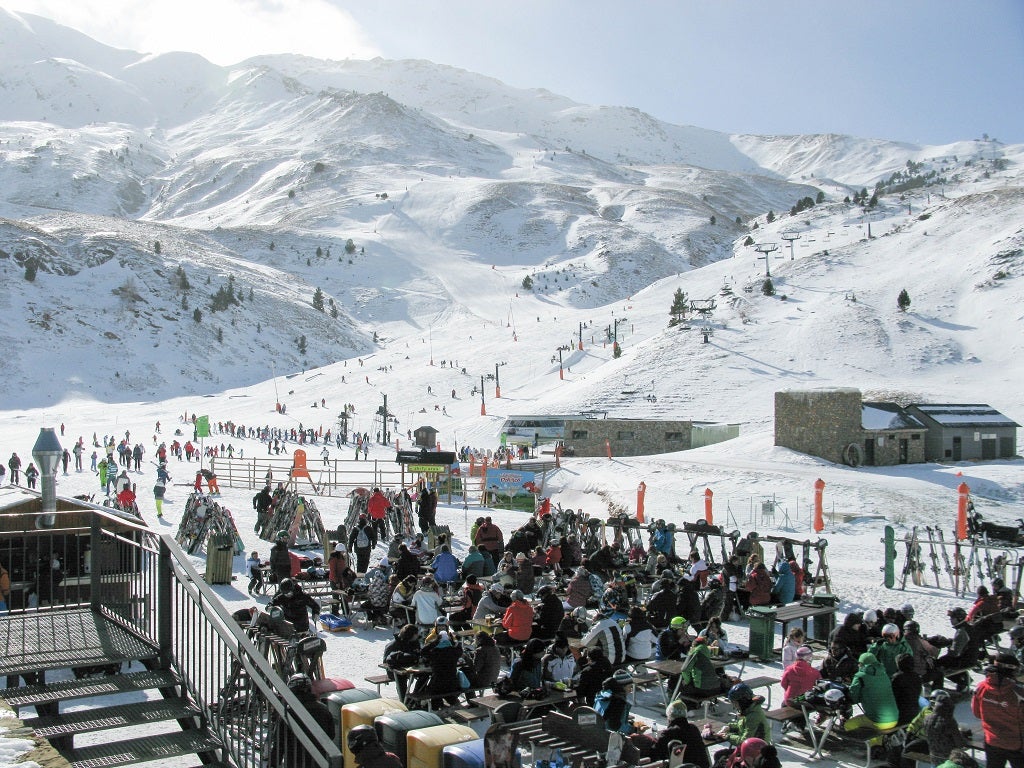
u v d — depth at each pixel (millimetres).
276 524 25672
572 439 70500
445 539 19344
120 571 10594
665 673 11938
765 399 80375
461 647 12711
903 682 10398
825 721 11219
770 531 34750
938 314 106250
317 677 10812
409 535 25375
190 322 189875
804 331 98812
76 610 10500
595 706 10070
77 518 13328
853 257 140625
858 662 11250
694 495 41719
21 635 9406
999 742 9312
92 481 46594
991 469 51125
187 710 8117
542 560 19328
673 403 82312
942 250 131875
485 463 44719
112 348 173500
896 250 139875
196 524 24109
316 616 16719
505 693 11000
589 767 8414
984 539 31562
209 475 39281
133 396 158500
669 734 8930
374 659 14125
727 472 46000
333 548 22250
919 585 23031
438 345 151875
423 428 49719
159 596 8852
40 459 10391
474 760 7762
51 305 184500
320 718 8562
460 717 10727
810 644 15422
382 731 8578
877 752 10461
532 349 133625
